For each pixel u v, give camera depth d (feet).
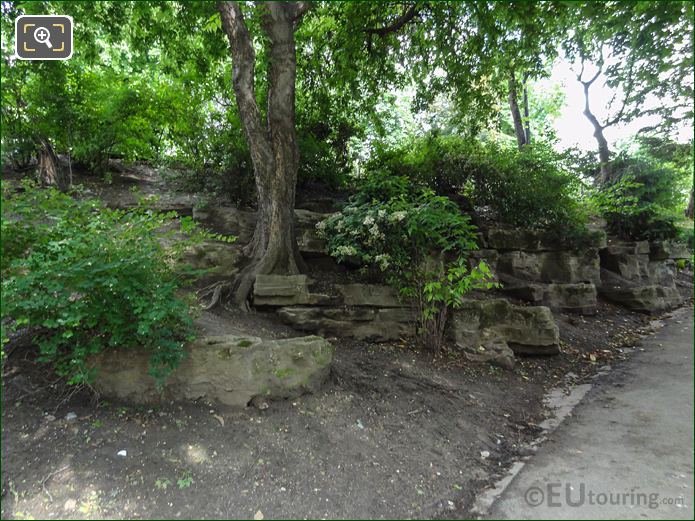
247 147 24.63
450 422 14.73
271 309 19.58
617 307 32.32
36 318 10.76
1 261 10.91
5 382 11.27
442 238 20.51
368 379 16.24
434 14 29.07
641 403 15.71
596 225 39.68
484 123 33.96
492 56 29.22
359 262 22.50
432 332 20.53
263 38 20.34
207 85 29.37
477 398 16.85
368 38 30.14
